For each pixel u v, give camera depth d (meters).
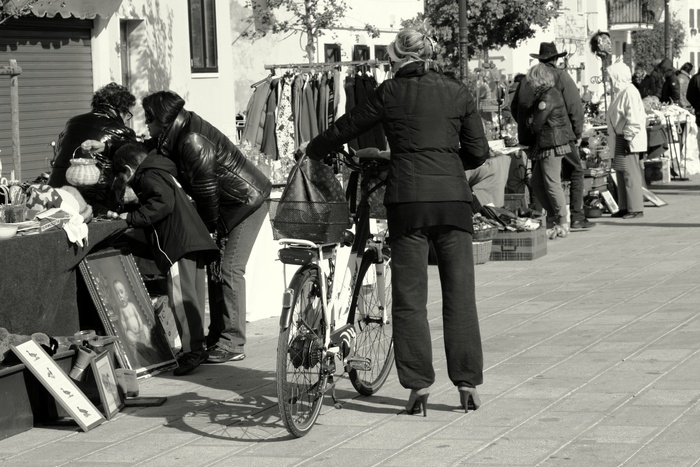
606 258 15.18
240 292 10.05
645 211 20.64
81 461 7.20
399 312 7.91
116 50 20.23
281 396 7.29
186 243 9.56
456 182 7.76
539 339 10.29
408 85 7.74
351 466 6.88
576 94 17.25
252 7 31.88
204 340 10.06
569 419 7.65
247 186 10.02
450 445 7.20
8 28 17.42
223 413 8.29
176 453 7.30
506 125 20.41
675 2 92.31
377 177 8.25
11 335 8.05
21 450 7.50
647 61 79.81
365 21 39.06
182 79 23.39
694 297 12.00
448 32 42.31
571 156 18.11
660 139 24.38
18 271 8.51
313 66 17.97
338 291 8.38
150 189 9.52
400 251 7.86
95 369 8.24
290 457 7.12
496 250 15.40
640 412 7.72
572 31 64.06
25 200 9.29
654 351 9.56
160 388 9.13
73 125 11.12
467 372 7.95
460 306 7.91
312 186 7.90
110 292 9.41
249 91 32.09
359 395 8.68
